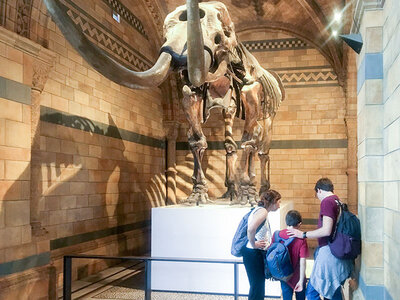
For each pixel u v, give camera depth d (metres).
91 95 8.25
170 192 11.96
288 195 11.76
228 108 7.31
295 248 4.43
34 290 5.56
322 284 4.27
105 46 8.73
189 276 6.34
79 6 7.73
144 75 4.03
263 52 12.09
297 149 11.77
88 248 7.97
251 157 7.17
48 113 6.93
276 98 8.52
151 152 11.18
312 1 9.88
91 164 8.20
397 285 3.44
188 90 6.28
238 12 11.34
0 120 5.22
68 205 7.43
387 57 3.91
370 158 4.18
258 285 4.39
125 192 9.62
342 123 11.55
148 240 10.82
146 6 10.16
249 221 4.34
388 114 3.86
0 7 5.39
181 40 4.79
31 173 6.28
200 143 6.68
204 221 6.29
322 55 11.73
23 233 5.53
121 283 7.11
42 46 6.15
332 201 4.30
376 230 4.12
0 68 5.24
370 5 4.18
